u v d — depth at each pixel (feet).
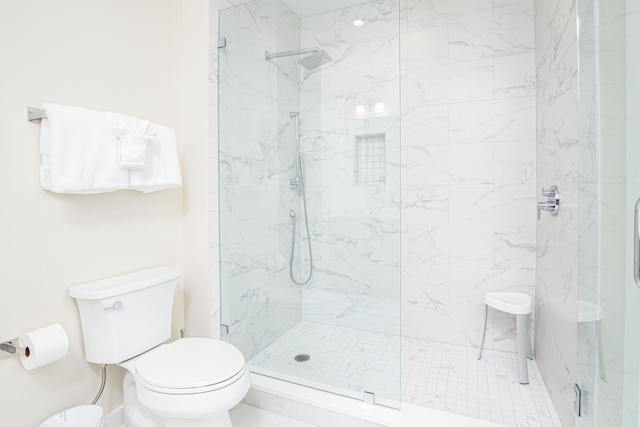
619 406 3.38
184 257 6.66
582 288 4.22
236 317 7.02
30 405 4.31
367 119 6.63
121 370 5.50
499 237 7.89
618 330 3.39
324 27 6.83
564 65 5.30
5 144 4.08
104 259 5.22
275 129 7.34
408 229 8.60
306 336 6.88
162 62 6.16
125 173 4.93
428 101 8.34
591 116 3.96
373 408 5.26
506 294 7.46
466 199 8.12
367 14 6.52
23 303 4.26
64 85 4.67
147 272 5.62
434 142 8.32
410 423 4.89
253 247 7.33
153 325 5.28
